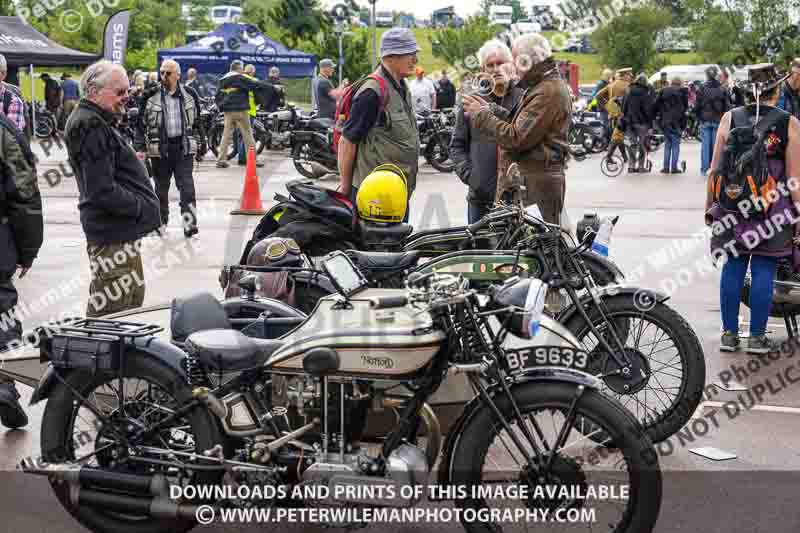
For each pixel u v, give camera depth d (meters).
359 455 3.64
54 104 26.05
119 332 3.88
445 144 18.42
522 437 3.62
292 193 5.98
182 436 4.20
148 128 10.83
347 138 6.71
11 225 5.29
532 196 6.24
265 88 19.81
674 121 18.61
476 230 5.48
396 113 6.74
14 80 22.73
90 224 5.43
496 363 3.60
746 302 6.76
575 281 5.02
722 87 18.02
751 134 6.07
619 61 34.22
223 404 3.76
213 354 3.65
